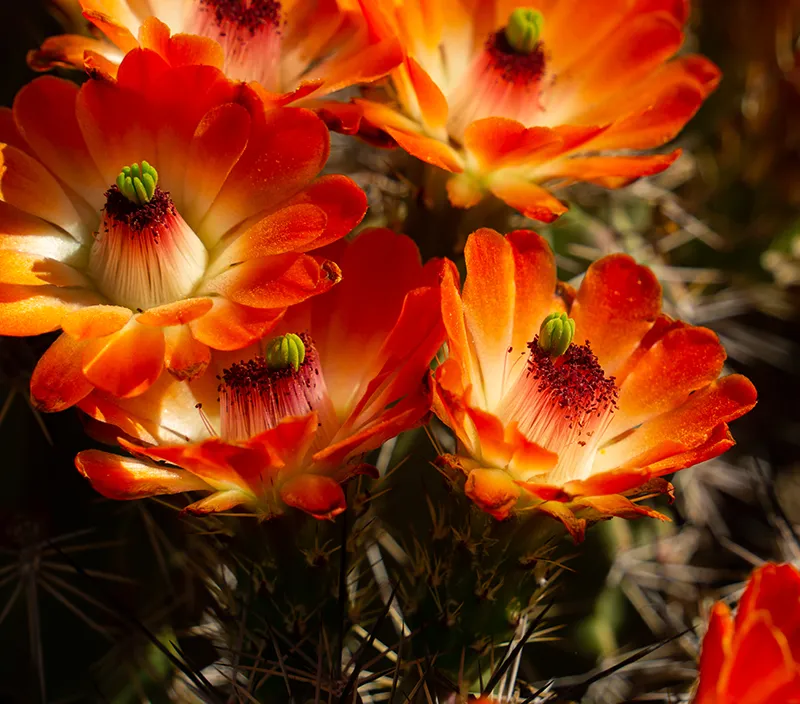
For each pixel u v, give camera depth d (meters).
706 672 0.30
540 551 0.32
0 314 0.30
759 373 0.45
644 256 0.41
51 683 0.35
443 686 0.32
